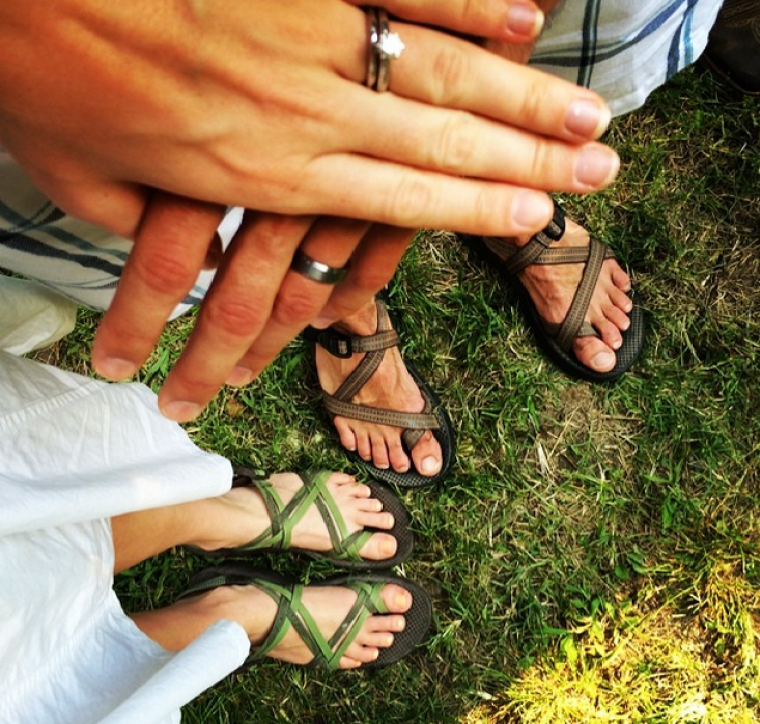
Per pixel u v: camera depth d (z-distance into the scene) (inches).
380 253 16.1
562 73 22.6
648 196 36.9
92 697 18.7
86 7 10.7
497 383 35.8
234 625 19.8
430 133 12.6
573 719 34.6
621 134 37.2
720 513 35.7
